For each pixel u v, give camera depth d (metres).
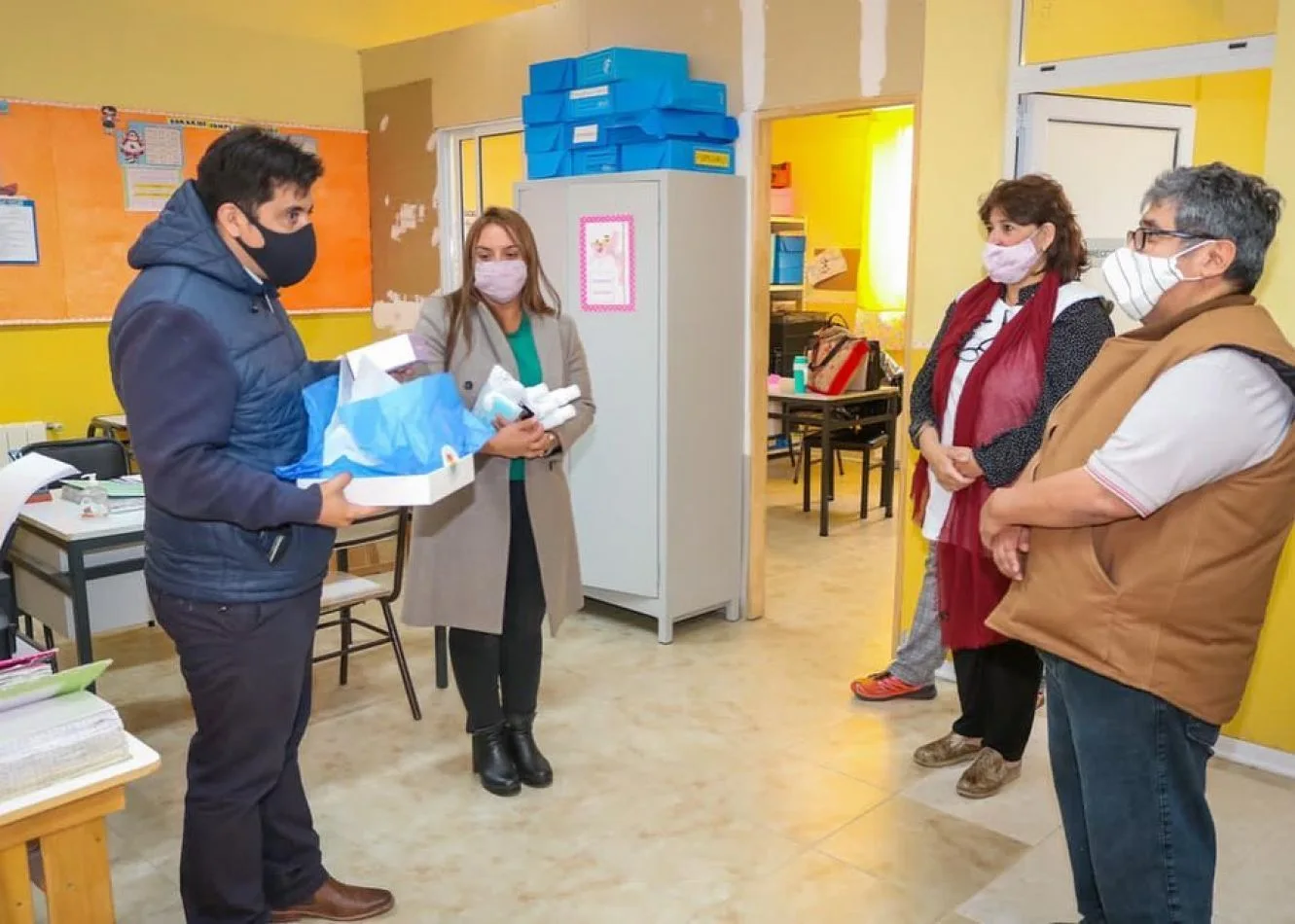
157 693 3.74
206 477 1.79
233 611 1.92
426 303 2.83
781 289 7.55
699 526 4.27
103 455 3.75
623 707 3.59
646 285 4.03
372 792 3.01
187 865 2.09
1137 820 1.78
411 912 2.43
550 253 4.29
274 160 1.83
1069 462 1.81
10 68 4.57
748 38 4.12
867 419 6.06
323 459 1.89
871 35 3.76
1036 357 2.66
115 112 4.88
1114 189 3.62
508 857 2.67
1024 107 3.41
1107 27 3.22
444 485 1.91
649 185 3.97
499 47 5.04
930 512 3.01
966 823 2.82
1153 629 1.71
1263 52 2.92
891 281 7.59
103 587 3.13
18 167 4.62
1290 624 3.02
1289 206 2.90
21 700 1.61
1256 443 1.62
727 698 3.67
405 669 3.52
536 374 2.80
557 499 2.87
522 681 3.00
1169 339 1.70
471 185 5.51
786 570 5.26
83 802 1.58
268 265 1.91
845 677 3.87
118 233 4.95
